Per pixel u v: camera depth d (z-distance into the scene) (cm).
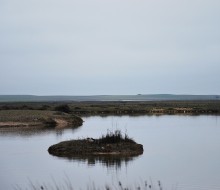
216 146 4003
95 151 3519
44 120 6438
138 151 3562
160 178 2619
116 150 3538
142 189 2217
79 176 2672
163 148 3866
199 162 3162
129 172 2803
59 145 3650
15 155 3494
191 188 2359
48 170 2870
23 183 2473
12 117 6431
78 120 6894
